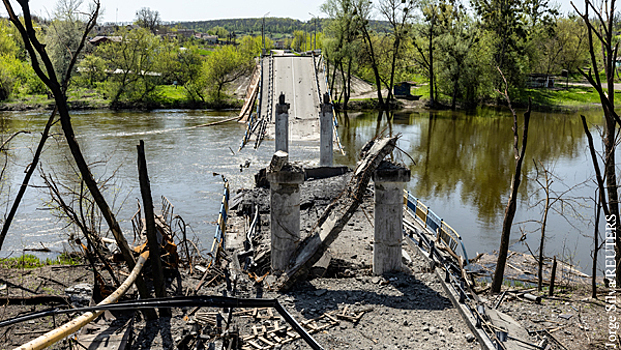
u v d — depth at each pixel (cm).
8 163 3388
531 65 8125
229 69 8312
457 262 1598
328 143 3030
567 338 1130
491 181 3278
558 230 2289
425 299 1249
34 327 1075
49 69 962
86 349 947
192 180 3177
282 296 1263
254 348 1012
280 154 1368
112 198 2697
